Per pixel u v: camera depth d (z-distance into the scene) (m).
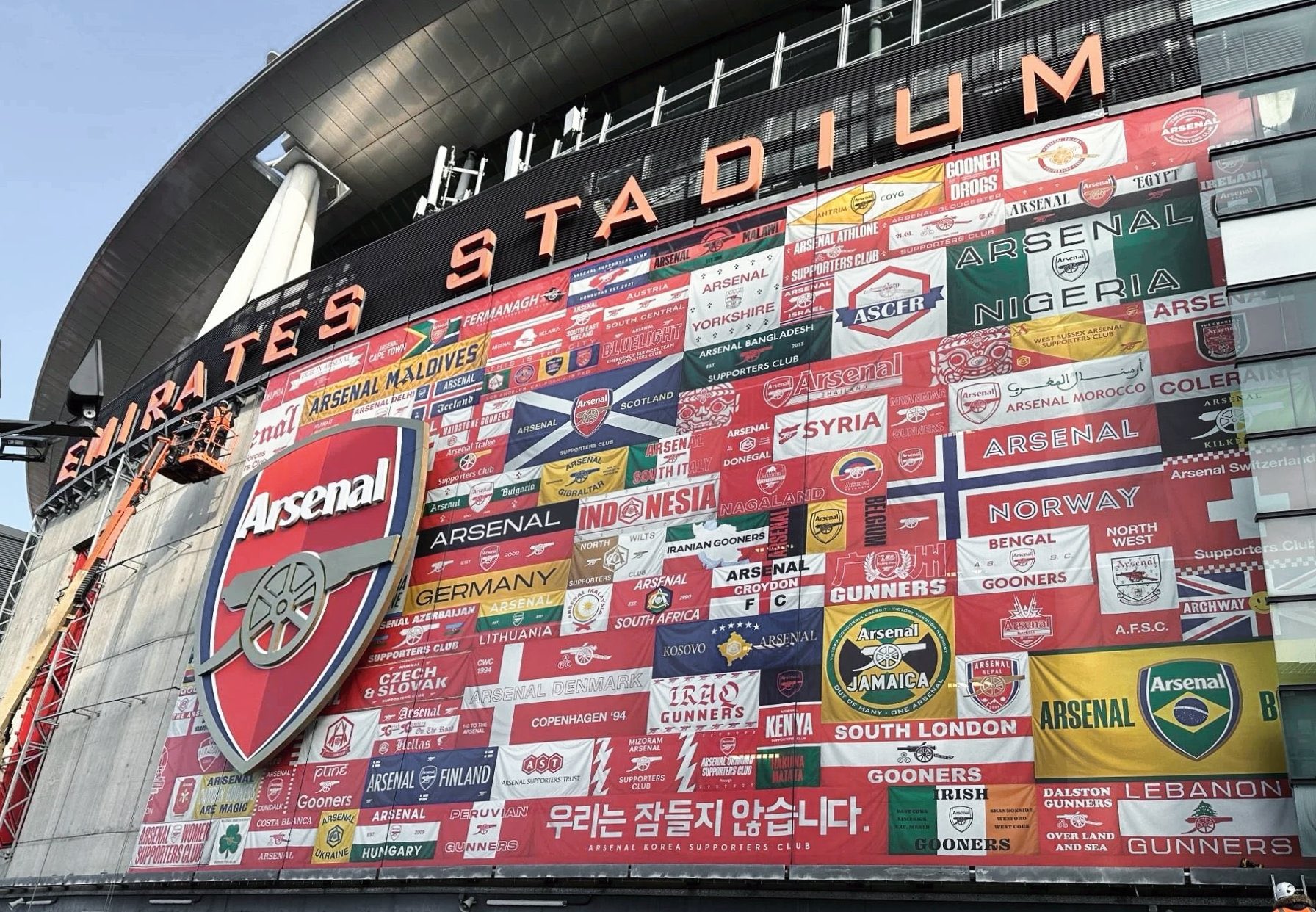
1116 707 21.27
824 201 31.25
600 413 31.66
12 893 36.53
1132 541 22.73
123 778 35.38
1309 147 23.23
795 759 23.67
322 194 55.03
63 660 42.66
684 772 24.80
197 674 34.47
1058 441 24.52
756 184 32.94
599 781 25.73
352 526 33.88
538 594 29.44
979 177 29.14
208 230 57.19
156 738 35.25
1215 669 20.83
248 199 55.34
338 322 41.25
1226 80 25.12
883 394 27.20
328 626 32.19
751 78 45.28
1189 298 24.81
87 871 34.09
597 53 47.62
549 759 26.67
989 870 20.80
